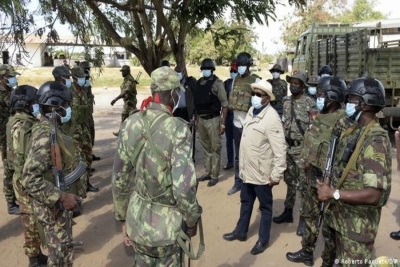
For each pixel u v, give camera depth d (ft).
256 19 21.27
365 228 7.70
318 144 10.33
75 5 19.45
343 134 8.14
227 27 24.43
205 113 18.24
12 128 10.57
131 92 28.35
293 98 13.66
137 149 7.14
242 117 17.21
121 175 7.49
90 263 11.81
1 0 10.61
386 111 25.64
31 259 11.05
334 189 7.70
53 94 8.66
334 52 29.50
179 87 7.56
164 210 7.13
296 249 12.62
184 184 6.88
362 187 7.54
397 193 17.61
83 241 13.23
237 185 17.80
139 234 7.11
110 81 92.68
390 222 14.56
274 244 13.00
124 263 11.82
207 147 19.15
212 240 13.25
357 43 25.95
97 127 36.35
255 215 15.37
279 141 11.43
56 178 8.61
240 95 17.17
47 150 8.48
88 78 20.42
